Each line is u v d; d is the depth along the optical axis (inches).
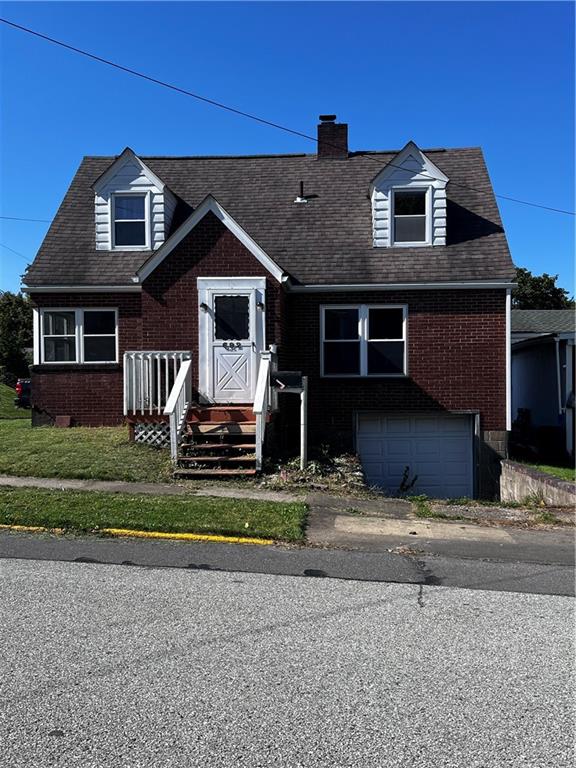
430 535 291.6
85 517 293.6
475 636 176.7
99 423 585.0
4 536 275.6
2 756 119.0
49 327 590.9
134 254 590.9
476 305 554.9
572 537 292.2
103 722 130.3
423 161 571.5
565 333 690.2
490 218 592.7
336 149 682.8
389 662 159.5
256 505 325.7
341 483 398.3
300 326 565.9
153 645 167.6
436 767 117.1
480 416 555.8
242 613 191.6
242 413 455.8
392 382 561.6
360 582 223.0
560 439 693.9
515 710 137.1
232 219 503.8
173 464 416.2
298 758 119.2
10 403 1119.0
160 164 689.6
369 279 552.4
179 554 253.0
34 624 181.6
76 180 670.5
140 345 576.7
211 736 125.7
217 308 504.4
